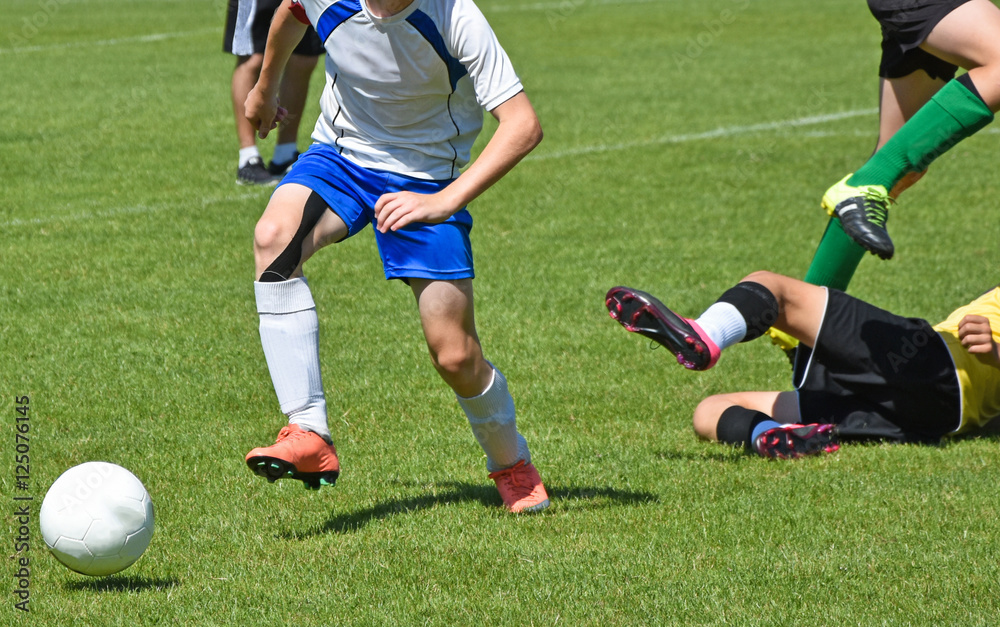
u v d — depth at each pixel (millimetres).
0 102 49031
